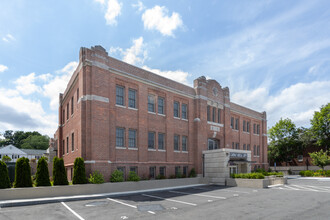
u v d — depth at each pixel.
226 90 34.91
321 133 48.84
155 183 22.12
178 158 27.27
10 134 106.38
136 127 23.34
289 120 53.22
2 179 15.48
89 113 19.59
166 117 26.42
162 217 10.70
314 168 50.12
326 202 14.23
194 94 30.28
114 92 21.81
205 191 20.06
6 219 10.64
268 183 24.30
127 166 22.00
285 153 52.84
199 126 29.30
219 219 10.31
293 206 13.10
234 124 37.84
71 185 17.08
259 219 10.30
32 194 15.48
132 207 13.05
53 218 10.74
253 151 41.91
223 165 26.56
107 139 20.23
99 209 12.57
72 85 24.53
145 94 24.52
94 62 20.23
